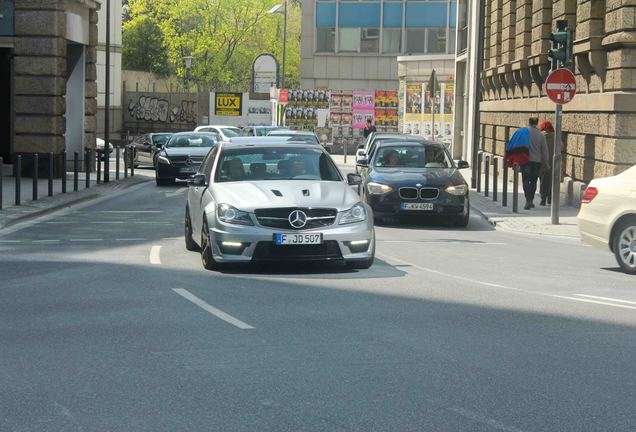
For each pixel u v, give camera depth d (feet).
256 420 21.99
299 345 29.89
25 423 21.75
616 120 80.43
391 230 70.95
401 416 22.33
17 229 67.46
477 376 26.17
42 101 117.70
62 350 29.12
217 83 341.62
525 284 43.73
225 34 327.26
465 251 57.82
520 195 105.50
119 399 23.72
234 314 35.12
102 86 252.01
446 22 257.55
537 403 23.50
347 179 51.42
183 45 322.75
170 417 22.21
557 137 73.56
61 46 118.62
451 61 200.13
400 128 209.67
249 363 27.50
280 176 49.73
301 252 44.88
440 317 34.86
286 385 25.07
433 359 28.12
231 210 45.37
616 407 23.21
